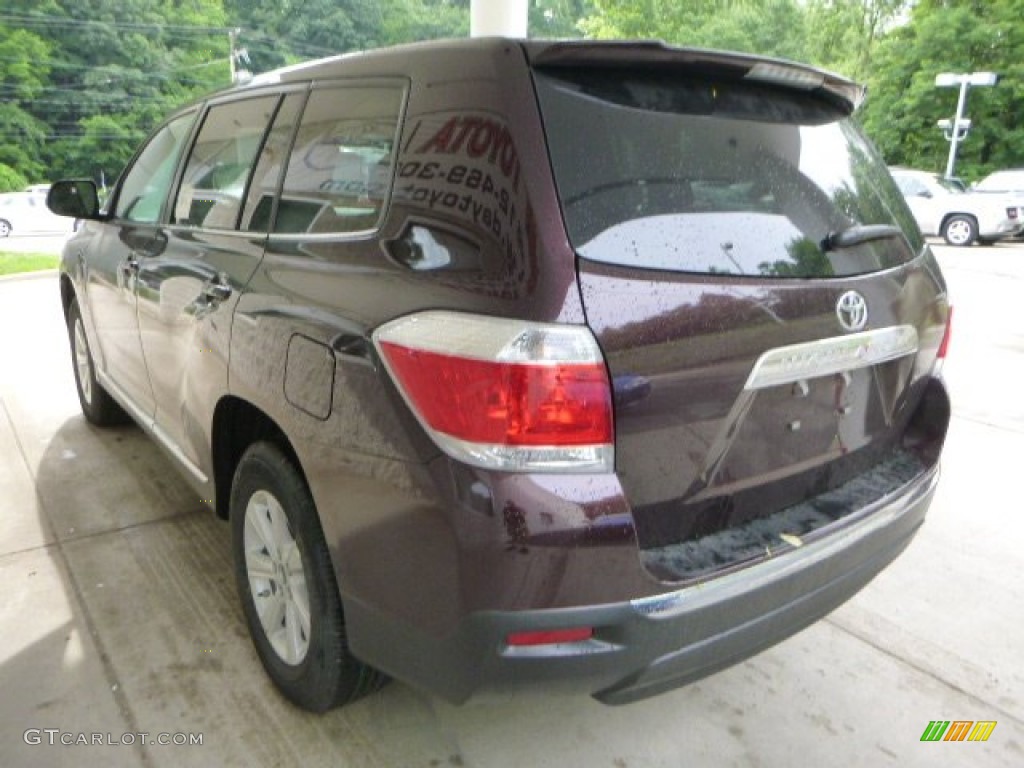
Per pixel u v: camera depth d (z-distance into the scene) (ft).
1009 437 14.78
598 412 4.77
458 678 5.07
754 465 5.83
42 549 9.89
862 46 106.52
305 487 6.29
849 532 6.14
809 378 5.94
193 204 8.80
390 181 5.74
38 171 171.22
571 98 5.24
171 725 6.93
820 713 7.35
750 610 5.45
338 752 6.67
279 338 6.18
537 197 4.85
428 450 4.90
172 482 11.93
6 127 167.32
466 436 4.75
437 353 4.86
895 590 9.50
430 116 5.59
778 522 6.02
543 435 4.68
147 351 9.66
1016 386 18.13
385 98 6.09
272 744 6.74
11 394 16.52
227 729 6.89
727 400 5.41
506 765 6.59
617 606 4.90
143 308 9.52
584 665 4.94
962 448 14.20
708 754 6.80
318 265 6.10
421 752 6.71
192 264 8.03
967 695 7.63
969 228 50.14
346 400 5.44
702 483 5.49
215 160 8.54
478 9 24.04
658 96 5.61
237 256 7.26
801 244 5.92
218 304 7.24
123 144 180.14
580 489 4.76
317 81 7.04
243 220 7.55
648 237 5.12
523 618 4.78
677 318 5.05
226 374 7.10
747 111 6.09
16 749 6.60
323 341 5.67
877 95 92.53
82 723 6.93
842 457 6.65
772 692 7.63
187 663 7.75
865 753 6.86
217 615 8.54
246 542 7.37
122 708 7.13
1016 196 50.37
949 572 9.91
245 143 7.92
